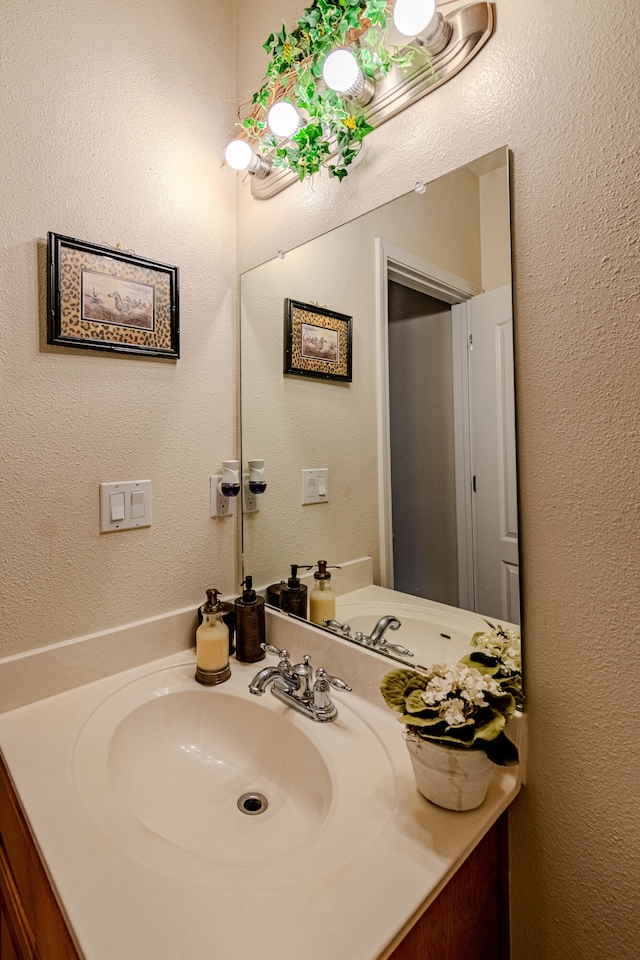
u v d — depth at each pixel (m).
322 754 0.78
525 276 0.70
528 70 0.69
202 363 1.19
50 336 0.91
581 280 0.64
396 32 0.87
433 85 0.81
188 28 1.16
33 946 0.60
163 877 0.55
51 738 0.81
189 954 0.46
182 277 1.14
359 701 0.94
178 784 0.86
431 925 0.58
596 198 0.63
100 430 1.00
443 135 0.81
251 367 1.25
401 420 0.93
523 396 0.71
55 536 0.95
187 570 1.17
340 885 0.53
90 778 0.72
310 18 0.90
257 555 1.24
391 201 0.90
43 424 0.92
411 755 0.67
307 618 1.12
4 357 0.87
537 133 0.68
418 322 0.87
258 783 0.87
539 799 0.71
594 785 0.65
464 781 0.62
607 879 0.64
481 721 0.61
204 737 0.97
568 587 0.67
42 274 0.92
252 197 1.22
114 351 1.01
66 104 0.94
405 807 0.65
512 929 0.74
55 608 0.95
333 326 1.05
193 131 1.16
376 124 0.90
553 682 0.69
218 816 0.79
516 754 0.60
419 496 0.90
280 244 1.15
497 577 0.76
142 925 0.49
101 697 0.94
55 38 0.93
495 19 0.72
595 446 0.64
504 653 0.75
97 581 1.01
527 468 0.71
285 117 0.99
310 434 1.11
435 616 0.87
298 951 0.46
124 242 1.03
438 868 0.55
